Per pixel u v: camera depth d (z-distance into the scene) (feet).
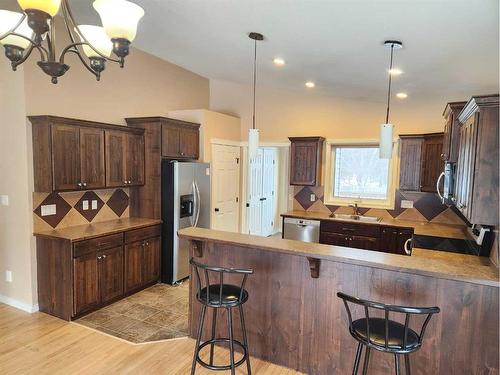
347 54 9.30
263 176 23.15
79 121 11.93
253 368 8.95
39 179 11.48
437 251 11.55
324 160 18.08
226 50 11.56
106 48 7.14
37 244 11.80
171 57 15.44
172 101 17.92
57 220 12.60
